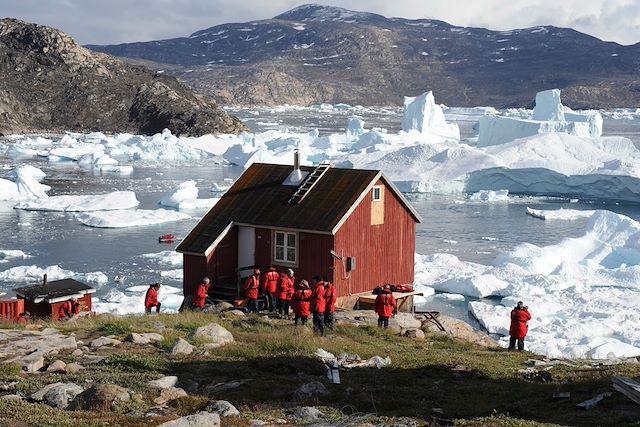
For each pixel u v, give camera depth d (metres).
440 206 89.38
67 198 83.62
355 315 28.98
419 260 55.16
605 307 43.25
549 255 54.66
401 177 104.06
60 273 49.94
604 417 14.39
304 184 33.19
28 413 12.97
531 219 80.25
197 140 155.50
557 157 106.88
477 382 18.67
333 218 31.28
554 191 103.62
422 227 74.25
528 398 16.72
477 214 83.50
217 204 33.97
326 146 147.50
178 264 54.41
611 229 60.94
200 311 28.80
